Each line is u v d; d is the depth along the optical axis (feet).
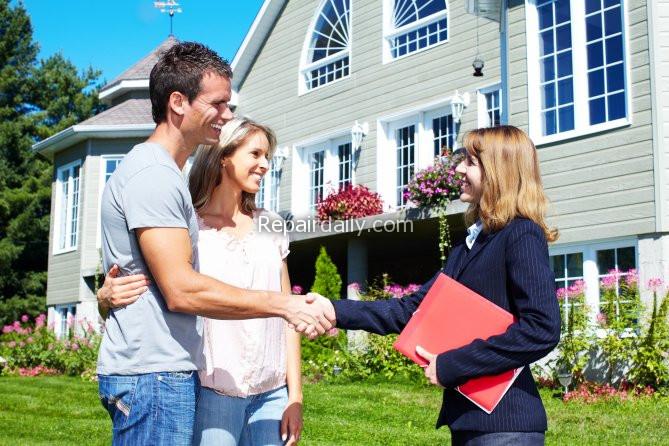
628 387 25.45
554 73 30.12
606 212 27.89
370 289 37.37
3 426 21.56
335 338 35.58
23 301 85.92
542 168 29.89
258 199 51.93
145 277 7.73
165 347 7.66
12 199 86.69
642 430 19.06
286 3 51.47
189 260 7.75
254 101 53.47
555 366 27.07
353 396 26.22
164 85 8.00
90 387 32.50
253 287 9.74
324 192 47.55
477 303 8.02
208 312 7.72
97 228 54.34
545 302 7.65
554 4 30.19
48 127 98.27
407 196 35.78
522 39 30.96
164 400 7.58
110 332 7.82
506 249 8.07
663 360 25.13
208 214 10.08
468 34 39.68
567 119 29.63
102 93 60.08
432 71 41.34
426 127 41.98
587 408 22.61
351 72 46.11
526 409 7.84
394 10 44.52
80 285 53.98
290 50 50.88
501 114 33.24
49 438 19.79
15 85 99.96
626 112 27.68
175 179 7.77
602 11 28.68
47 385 33.71
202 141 8.33
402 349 8.16
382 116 43.83
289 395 9.89
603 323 25.89
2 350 45.88
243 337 9.40
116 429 7.73
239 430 9.41
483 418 7.84
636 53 27.53
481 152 8.44
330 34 48.60
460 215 34.12
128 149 54.29
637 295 25.90
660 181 26.58
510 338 7.65
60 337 49.96
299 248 45.47
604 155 28.12
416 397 25.66
